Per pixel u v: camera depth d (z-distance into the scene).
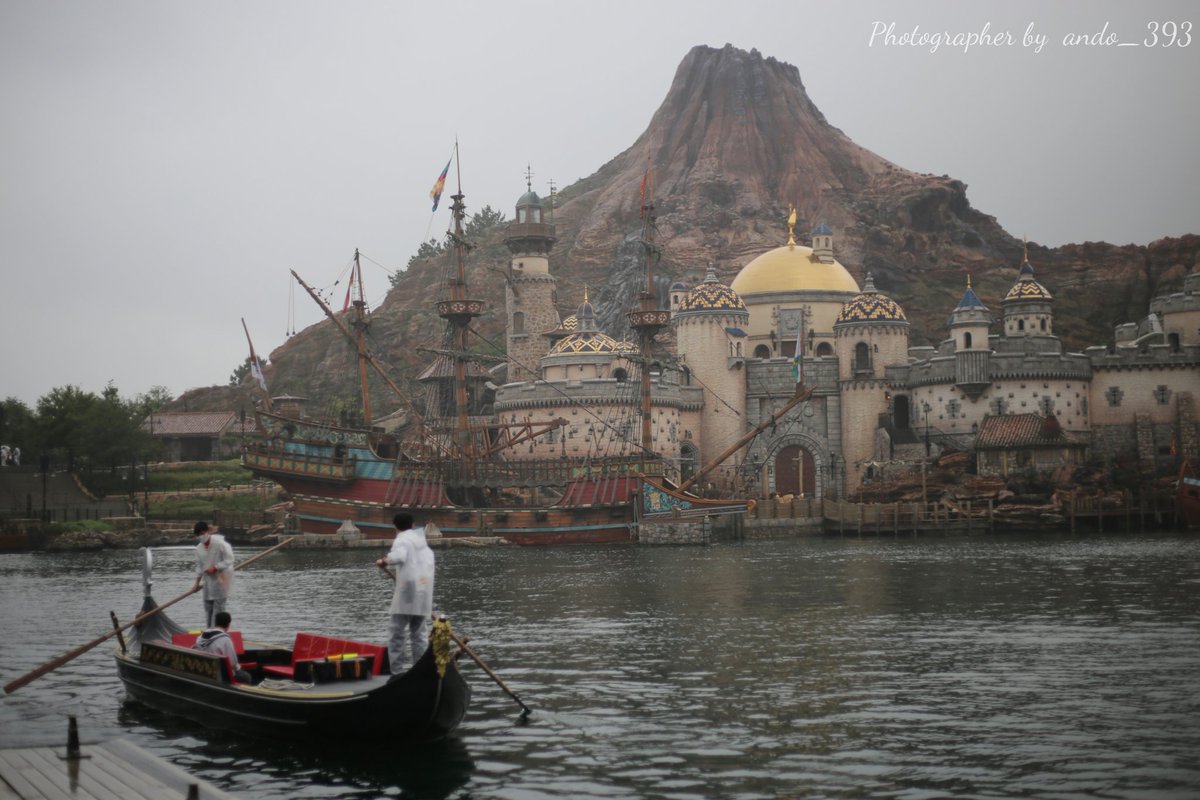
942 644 44.22
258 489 163.00
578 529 126.38
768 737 29.39
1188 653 41.75
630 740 29.16
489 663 40.34
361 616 56.03
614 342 166.38
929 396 159.88
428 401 187.12
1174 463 149.25
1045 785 25.31
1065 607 55.94
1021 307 163.00
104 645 46.84
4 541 122.19
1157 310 163.25
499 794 25.00
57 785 23.56
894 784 25.45
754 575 77.44
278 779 26.11
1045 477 143.50
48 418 160.75
